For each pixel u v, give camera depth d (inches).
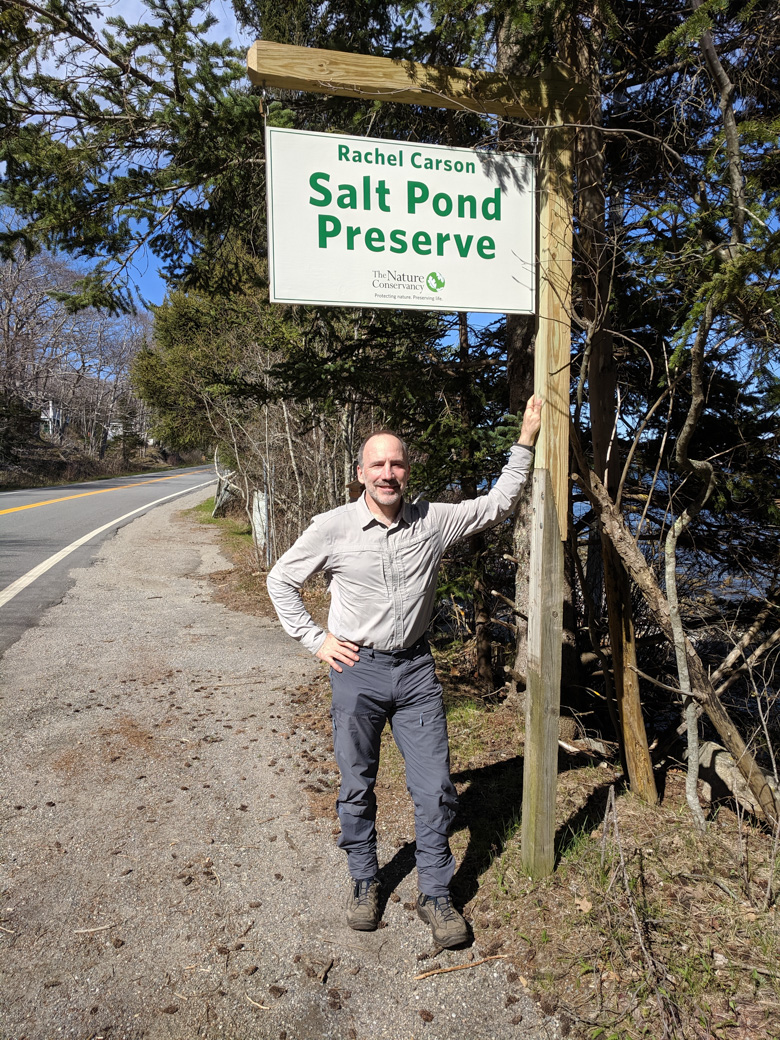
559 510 102.1
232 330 382.0
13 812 134.5
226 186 174.6
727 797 131.5
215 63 153.6
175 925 101.7
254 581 387.9
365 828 100.8
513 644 203.3
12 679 217.6
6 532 567.8
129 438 2085.4
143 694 206.2
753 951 91.7
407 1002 86.7
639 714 131.1
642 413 163.5
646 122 153.3
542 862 106.8
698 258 98.1
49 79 154.7
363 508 95.3
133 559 460.1
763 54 132.0
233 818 133.1
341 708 97.5
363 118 179.3
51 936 99.0
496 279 103.9
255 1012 85.4
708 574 167.3
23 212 168.7
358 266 99.2
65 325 1695.4
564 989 87.1
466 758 156.7
